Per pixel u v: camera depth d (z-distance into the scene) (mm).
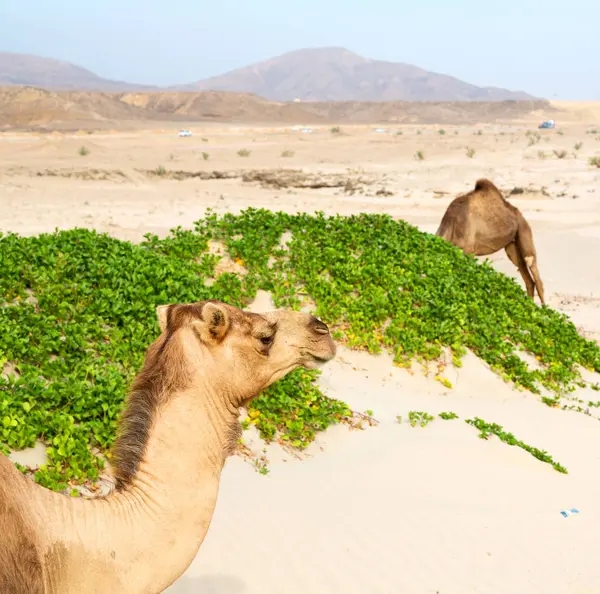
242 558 6953
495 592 7254
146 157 64438
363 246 16984
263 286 14305
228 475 8445
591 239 31578
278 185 49312
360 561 7320
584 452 11898
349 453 10008
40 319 10016
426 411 12164
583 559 8195
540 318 16922
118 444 3928
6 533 3465
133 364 9797
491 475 10117
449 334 14359
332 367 12789
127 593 3676
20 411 7641
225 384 4105
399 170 58844
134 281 12203
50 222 30625
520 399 13688
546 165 61000
